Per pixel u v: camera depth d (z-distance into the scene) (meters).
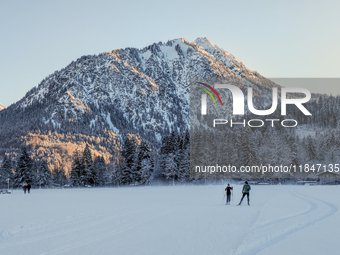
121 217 16.14
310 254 8.21
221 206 22.06
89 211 19.75
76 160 98.44
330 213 16.56
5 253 9.15
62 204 26.58
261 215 15.74
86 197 36.75
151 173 95.31
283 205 21.23
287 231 11.45
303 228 11.98
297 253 8.30
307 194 34.44
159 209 19.91
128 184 95.31
